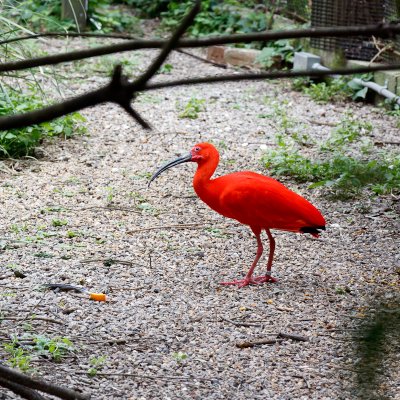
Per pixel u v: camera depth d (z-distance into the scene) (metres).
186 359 5.61
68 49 16.66
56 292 6.62
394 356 4.19
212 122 12.46
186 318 6.26
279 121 12.62
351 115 13.00
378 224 8.52
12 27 10.87
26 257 7.36
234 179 6.82
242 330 6.08
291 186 9.72
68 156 10.55
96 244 7.79
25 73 11.77
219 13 18.66
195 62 16.72
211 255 7.63
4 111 10.65
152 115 12.69
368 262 7.55
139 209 8.84
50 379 5.15
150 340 5.88
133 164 10.40
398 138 11.83
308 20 16.06
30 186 9.41
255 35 1.35
